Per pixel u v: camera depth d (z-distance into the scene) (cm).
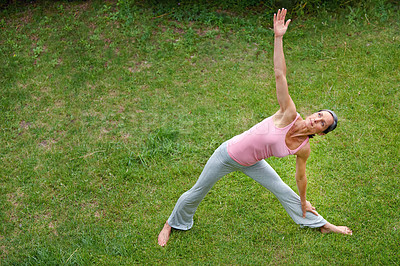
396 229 447
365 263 420
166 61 699
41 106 626
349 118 585
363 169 514
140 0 811
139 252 441
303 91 636
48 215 483
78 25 768
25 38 748
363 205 475
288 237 450
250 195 498
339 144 549
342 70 666
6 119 606
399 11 759
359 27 744
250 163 394
